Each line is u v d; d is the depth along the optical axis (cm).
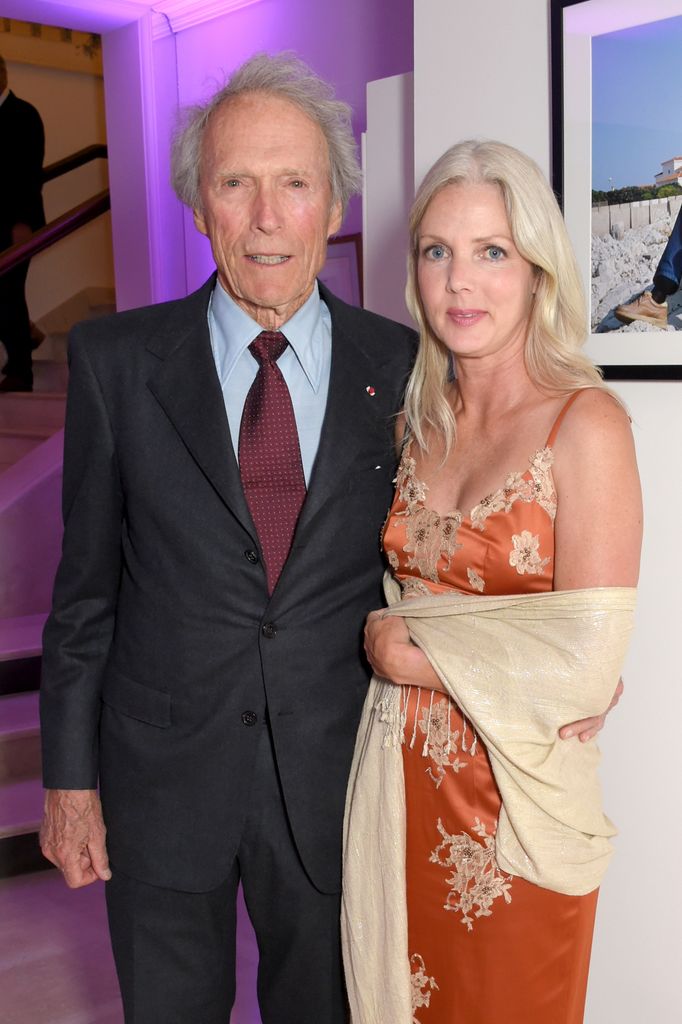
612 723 213
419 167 238
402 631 164
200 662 167
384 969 169
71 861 178
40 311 609
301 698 169
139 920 174
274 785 170
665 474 201
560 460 155
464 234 161
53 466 497
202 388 170
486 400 169
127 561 176
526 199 159
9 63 594
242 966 281
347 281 448
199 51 532
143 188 566
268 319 174
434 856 165
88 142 631
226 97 171
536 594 154
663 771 206
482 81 221
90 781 177
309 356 177
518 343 166
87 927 311
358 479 175
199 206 179
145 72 553
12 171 605
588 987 223
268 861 173
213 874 168
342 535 172
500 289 161
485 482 162
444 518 166
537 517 156
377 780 169
